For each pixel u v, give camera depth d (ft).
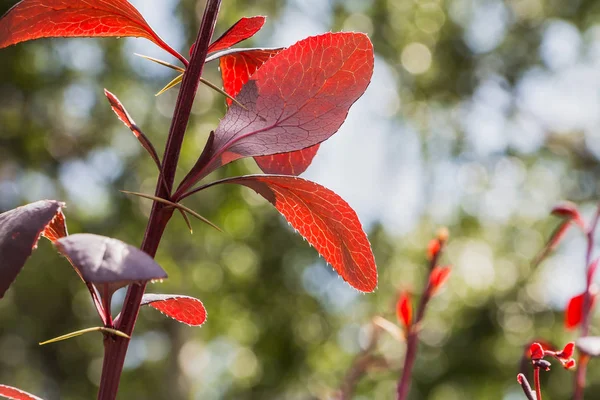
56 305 32.14
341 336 27.37
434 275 5.28
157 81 29.78
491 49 37.32
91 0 3.43
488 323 29.45
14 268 2.59
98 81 28.96
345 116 3.44
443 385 27.43
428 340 27.84
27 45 26.25
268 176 3.39
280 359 27.17
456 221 36.09
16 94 27.48
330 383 26.40
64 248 2.37
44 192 29.09
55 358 33.76
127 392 34.78
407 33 36.55
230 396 32.19
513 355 28.60
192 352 33.47
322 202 3.54
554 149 37.27
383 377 17.21
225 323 29.73
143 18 3.48
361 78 3.47
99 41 28.66
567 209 5.47
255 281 28.27
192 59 3.42
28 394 3.31
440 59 37.27
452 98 37.50
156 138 29.37
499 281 33.88
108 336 3.12
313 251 28.19
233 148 3.42
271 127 3.46
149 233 3.25
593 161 36.96
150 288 29.12
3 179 28.71
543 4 37.60
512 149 36.88
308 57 3.50
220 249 29.14
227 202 27.43
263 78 3.51
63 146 28.91
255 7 31.24
